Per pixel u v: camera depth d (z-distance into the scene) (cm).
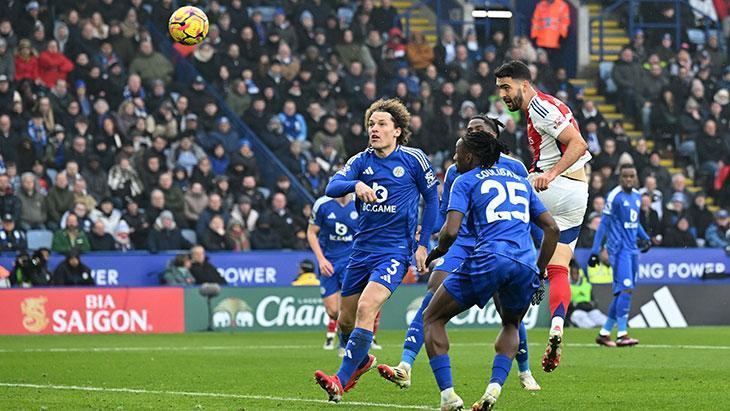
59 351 2606
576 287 3694
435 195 1584
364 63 4506
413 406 1476
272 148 4084
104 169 3825
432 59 4622
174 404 1500
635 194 2792
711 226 4203
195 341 3006
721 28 5231
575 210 1741
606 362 2236
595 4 5262
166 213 3647
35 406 1477
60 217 3603
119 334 3347
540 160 1745
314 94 4300
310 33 4503
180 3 4431
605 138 4425
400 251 1565
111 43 4203
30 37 4084
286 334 3369
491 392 1294
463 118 4381
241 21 4388
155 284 3550
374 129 1563
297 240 3800
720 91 4700
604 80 4897
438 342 1327
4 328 3309
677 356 2400
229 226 3722
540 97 1706
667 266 3897
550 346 1661
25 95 3856
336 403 1505
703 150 4572
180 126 4062
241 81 4222
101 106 3944
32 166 3712
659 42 4956
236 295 3519
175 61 4303
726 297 3803
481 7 4506
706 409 1442
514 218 1342
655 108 4650
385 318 3581
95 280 3506
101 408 1449
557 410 1436
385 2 4700
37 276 3394
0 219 3484
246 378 1908
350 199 2628
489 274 1314
